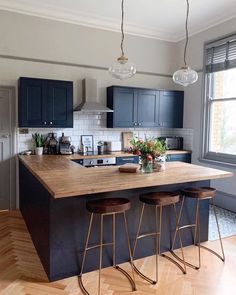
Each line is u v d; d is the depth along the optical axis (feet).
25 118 13.61
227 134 15.62
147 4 13.58
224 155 15.62
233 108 15.21
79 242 8.53
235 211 14.84
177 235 10.38
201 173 9.69
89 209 7.72
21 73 14.39
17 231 11.90
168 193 9.14
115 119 15.99
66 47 15.34
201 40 16.72
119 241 9.21
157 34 17.76
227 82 15.47
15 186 14.74
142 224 9.61
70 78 15.61
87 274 8.61
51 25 14.87
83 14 14.96
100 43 16.24
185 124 18.33
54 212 8.06
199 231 10.80
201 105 16.90
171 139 18.22
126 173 9.55
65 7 14.11
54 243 8.14
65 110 14.51
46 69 14.96
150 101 17.12
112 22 16.01
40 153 14.65
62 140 15.17
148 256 9.77
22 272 8.70
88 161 14.46
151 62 18.03
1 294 7.57
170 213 10.14
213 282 8.25
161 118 17.62
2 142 14.25
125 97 16.22
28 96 13.60
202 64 16.72
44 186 8.00
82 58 15.80
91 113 16.42
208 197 9.47
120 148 16.90
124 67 9.81
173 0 13.14
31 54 14.52
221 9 14.12
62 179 8.45
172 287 7.98
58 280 8.26
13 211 14.51
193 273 8.73
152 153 9.79
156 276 8.34
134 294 7.64
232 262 9.41
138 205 9.45
